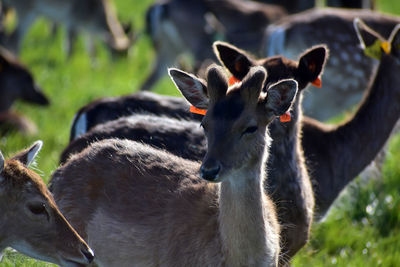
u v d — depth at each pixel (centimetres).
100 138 1838
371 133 2064
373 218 2227
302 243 1705
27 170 1437
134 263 1527
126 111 2062
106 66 4988
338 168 2028
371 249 2027
